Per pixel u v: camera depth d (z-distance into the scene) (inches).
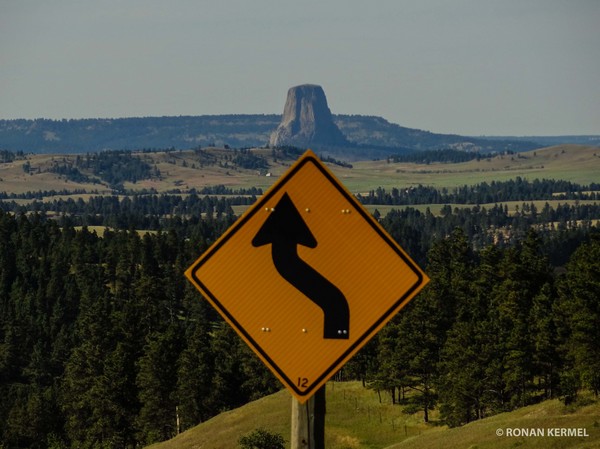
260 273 632.4
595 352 5403.5
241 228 633.6
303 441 629.6
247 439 5841.5
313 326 629.9
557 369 6407.5
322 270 630.5
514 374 6338.6
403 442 5812.0
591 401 5113.2
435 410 7431.1
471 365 6560.0
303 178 632.4
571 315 6146.7
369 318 629.9
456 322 7618.1
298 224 631.2
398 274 628.7
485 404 6574.8
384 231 631.8
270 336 629.9
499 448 4662.9
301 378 628.1
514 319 7317.9
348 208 632.4
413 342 7372.1
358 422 7155.5
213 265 633.6
